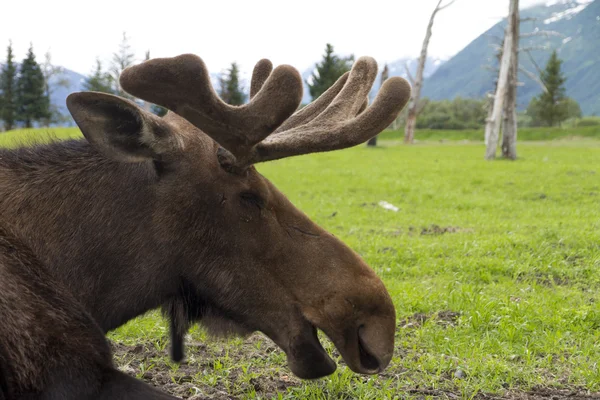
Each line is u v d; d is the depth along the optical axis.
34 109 71.44
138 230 3.61
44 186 3.63
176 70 3.11
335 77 59.25
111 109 3.19
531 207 15.24
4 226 3.46
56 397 3.09
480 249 9.33
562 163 30.61
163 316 4.00
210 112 3.25
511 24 33.94
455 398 4.52
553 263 8.43
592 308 6.20
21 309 3.16
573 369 4.96
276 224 3.62
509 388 4.66
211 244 3.62
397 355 5.26
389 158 35.91
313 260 3.60
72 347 3.20
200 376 4.85
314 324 3.54
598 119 99.62
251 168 3.60
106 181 3.63
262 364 5.11
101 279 3.62
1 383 3.03
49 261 3.53
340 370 4.95
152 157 3.50
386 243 10.15
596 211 14.26
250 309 3.67
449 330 5.82
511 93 34.28
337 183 21.70
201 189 3.58
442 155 39.16
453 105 105.88
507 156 34.41
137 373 4.88
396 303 6.58
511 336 5.60
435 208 15.48
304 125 3.68
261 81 4.23
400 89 3.50
